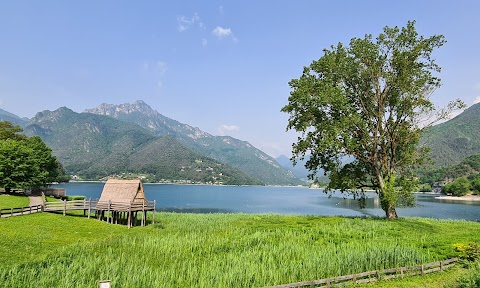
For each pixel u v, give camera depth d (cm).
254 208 11700
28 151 7381
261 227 4319
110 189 5066
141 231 4181
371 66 4944
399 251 2756
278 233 3812
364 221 4603
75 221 4419
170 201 14638
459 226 4644
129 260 2634
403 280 2273
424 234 3800
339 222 4600
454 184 19888
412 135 4847
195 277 2256
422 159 4925
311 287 2061
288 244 3144
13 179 7175
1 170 7062
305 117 5041
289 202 15312
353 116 4731
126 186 4928
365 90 5094
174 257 2830
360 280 2214
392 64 4872
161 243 3228
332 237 3578
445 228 4431
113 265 2414
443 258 2733
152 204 5025
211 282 2158
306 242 3347
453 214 9262
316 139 5050
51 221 4169
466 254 2748
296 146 5184
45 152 8850
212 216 5984
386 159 5128
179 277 2248
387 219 4922
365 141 4859
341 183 5219
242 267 2412
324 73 5212
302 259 2680
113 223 4838
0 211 4056
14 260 2531
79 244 3178
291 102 5212
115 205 4697
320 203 14475
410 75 4800
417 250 2834
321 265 2470
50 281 2091
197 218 5650
